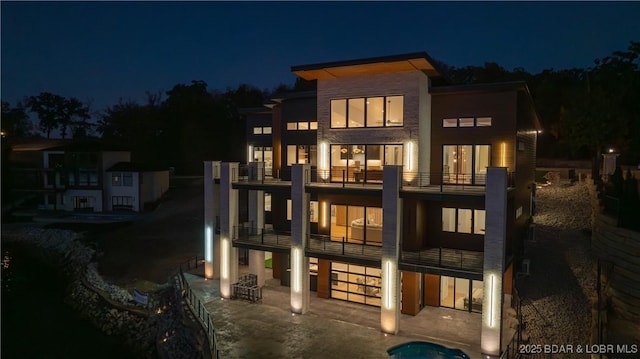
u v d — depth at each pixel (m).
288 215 28.45
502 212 17.98
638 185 26.67
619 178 28.72
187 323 22.28
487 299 18.22
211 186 28.92
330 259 22.36
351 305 24.36
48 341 26.03
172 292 26.83
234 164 26.30
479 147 22.98
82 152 53.97
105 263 36.00
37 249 43.59
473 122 23.11
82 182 54.97
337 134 25.25
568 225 30.02
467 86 22.84
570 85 53.62
